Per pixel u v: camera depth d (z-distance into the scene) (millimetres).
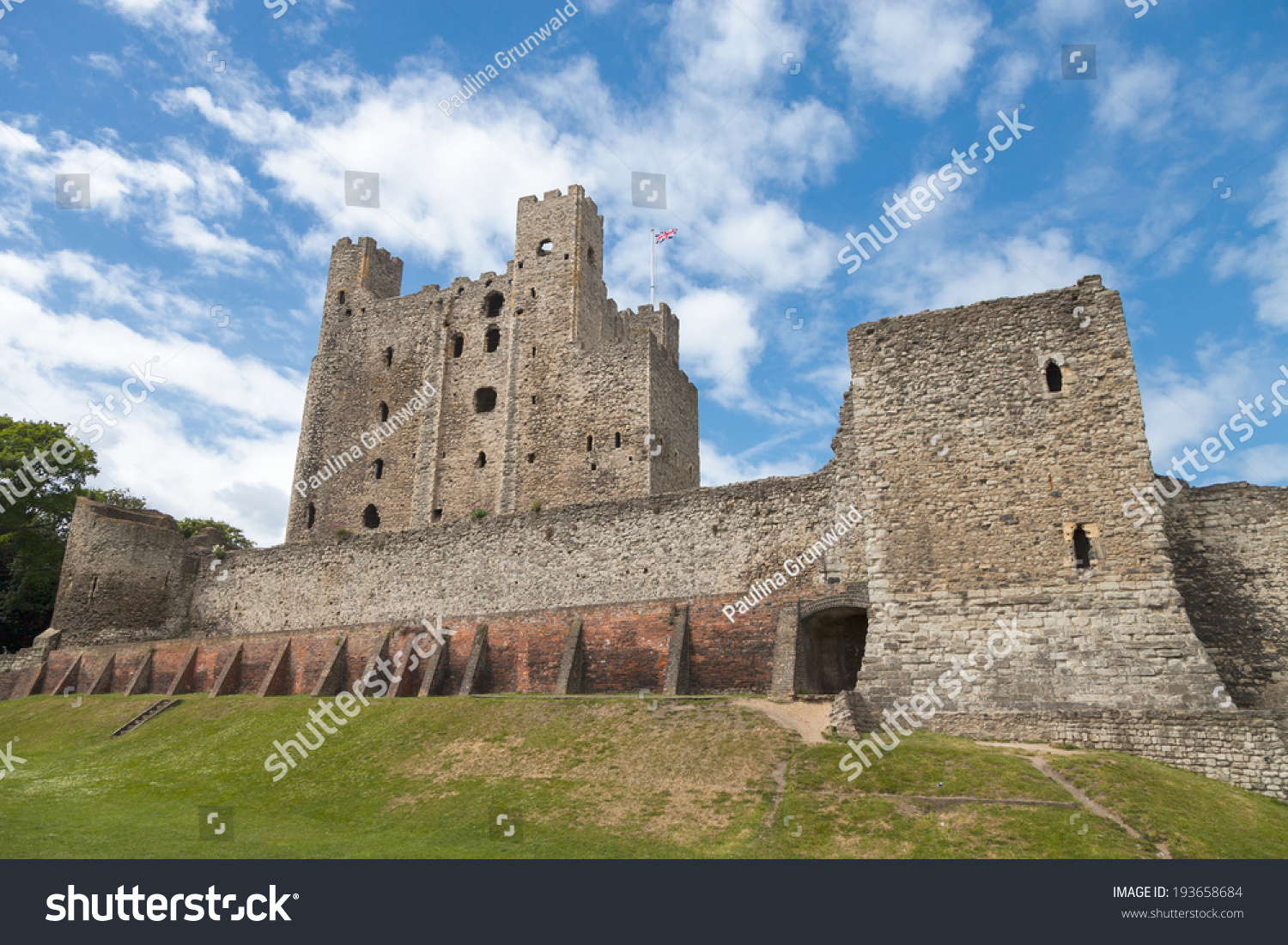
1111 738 19016
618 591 32344
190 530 67750
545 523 34969
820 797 17031
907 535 22781
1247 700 20656
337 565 40906
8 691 43156
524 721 24109
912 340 24484
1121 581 20328
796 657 24719
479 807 19188
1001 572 21547
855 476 28547
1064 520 21344
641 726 22203
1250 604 21250
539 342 50656
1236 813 16016
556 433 48344
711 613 27922
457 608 36094
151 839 18484
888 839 15289
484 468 49688
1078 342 22594
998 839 14867
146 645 41312
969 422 23109
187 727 30859
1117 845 14461
